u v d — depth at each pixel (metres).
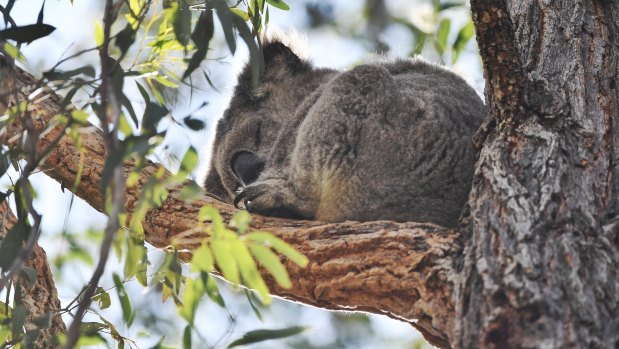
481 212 6.18
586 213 5.88
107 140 5.42
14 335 6.76
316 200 8.28
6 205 8.03
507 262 5.59
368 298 6.62
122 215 6.34
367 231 6.75
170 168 7.75
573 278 5.38
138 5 7.27
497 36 6.49
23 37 7.00
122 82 6.37
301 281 6.89
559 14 7.75
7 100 6.53
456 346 5.45
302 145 8.30
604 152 6.48
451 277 6.03
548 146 6.39
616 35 7.64
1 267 6.91
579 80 7.06
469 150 8.12
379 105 8.19
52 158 7.94
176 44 7.32
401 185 8.06
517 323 5.22
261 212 8.35
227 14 6.46
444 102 8.33
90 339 6.71
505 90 6.67
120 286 6.98
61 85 6.32
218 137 10.71
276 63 10.28
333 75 10.32
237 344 6.17
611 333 5.22
